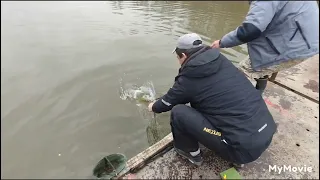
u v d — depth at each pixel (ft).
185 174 8.35
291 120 10.40
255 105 7.23
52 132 11.24
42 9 28.27
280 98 11.60
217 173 8.37
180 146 8.43
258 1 7.52
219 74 7.16
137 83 14.69
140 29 22.49
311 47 8.21
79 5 29.78
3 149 10.39
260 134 7.07
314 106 11.19
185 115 7.56
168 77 15.29
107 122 11.82
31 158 10.04
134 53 18.12
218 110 7.20
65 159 10.02
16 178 9.27
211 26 23.68
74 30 22.16
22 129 11.34
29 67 16.17
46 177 9.29
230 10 28.71
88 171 9.47
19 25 23.41
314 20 8.05
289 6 7.80
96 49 18.69
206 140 7.48
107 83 14.61
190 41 7.36
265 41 8.50
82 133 11.23
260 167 8.56
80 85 14.34
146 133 11.29
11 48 18.72
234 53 18.29
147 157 8.75
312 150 9.20
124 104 12.97
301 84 12.51
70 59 17.21
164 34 21.53
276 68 9.36
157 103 8.14
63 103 12.93
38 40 20.22
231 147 7.22
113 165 9.05
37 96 13.37
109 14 26.37
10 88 13.99
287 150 9.16
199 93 7.25
